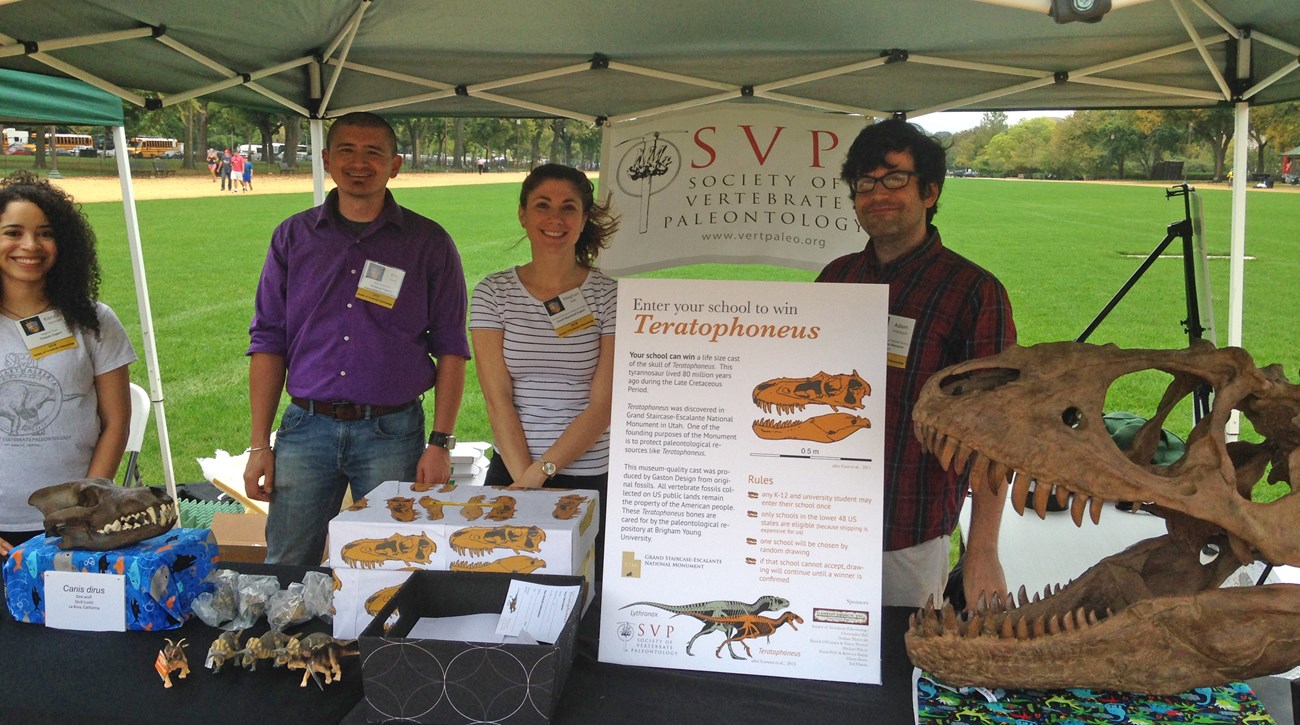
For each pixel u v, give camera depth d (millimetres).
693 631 1629
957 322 2164
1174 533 1479
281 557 3152
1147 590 1425
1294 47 3256
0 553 2135
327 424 3076
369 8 3363
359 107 4277
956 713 1467
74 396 2621
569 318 2754
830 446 1594
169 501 1892
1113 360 1450
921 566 2221
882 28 3400
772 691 1561
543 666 1416
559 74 4016
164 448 4777
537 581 1634
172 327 11758
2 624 1833
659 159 4039
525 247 18516
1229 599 1336
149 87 3707
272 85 3959
